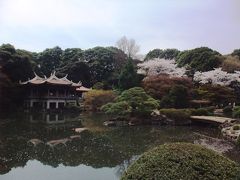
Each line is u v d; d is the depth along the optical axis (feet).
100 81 225.35
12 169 49.01
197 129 102.22
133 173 21.12
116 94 161.58
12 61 167.63
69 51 235.40
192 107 140.05
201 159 20.54
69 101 179.32
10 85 158.61
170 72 182.39
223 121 102.37
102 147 69.26
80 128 101.60
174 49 263.90
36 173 47.14
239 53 229.45
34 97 171.53
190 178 19.43
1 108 153.28
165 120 115.44
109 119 121.29
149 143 74.84
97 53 237.04
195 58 201.46
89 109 164.76
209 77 168.86
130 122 112.88
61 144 72.13
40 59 229.04
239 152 61.82
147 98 117.19
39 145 70.13
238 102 161.58
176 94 134.82
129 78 166.20
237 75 166.40
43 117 134.62
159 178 19.86
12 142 72.69
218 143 73.61
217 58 193.98
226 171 20.07
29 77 179.22
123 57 237.04
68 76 215.92
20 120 119.24
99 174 47.37
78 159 57.31
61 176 45.91
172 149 21.44
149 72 185.47
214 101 150.51
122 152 63.82
